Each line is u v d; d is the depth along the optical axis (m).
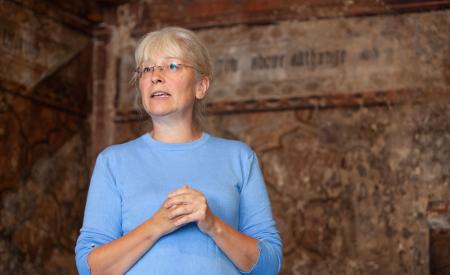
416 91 8.80
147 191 3.49
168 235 3.38
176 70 3.69
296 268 8.95
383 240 8.62
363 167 8.89
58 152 9.36
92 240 3.47
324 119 9.17
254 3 9.76
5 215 8.27
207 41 9.96
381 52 9.05
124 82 10.29
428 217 8.47
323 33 9.38
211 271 3.36
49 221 9.01
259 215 3.68
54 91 9.36
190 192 3.24
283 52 9.53
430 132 8.64
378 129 8.91
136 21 10.37
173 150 3.66
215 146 3.74
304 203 9.07
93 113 10.23
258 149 9.41
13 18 8.62
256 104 9.51
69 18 9.73
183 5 10.14
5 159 8.35
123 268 3.33
